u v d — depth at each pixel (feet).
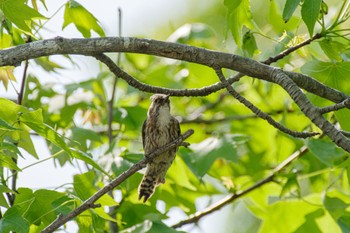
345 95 27.89
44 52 26.68
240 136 40.88
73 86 42.39
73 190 32.58
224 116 51.67
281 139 46.47
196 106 52.03
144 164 27.96
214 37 50.78
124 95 49.70
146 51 27.12
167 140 36.96
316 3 26.12
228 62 27.30
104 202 28.94
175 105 52.03
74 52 26.91
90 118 44.83
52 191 29.60
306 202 40.14
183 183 40.50
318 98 30.32
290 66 40.98
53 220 29.84
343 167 35.12
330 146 39.09
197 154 40.32
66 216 26.91
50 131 27.53
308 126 42.11
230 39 54.13
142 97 49.88
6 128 26.14
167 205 42.19
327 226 43.09
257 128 49.52
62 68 38.42
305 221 43.29
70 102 42.19
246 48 30.60
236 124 49.90
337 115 29.86
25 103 41.29
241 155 47.88
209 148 40.42
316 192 44.91
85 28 31.22
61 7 29.30
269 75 27.12
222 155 39.78
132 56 51.55
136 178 36.37
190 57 27.25
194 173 40.04
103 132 46.42
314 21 26.30
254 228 56.08
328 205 38.45
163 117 36.91
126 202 39.17
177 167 40.50
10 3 28.32
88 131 38.83
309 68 29.96
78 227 30.12
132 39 27.02
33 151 30.04
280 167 43.80
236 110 51.37
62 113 41.91
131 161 36.78
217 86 28.22
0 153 27.73
